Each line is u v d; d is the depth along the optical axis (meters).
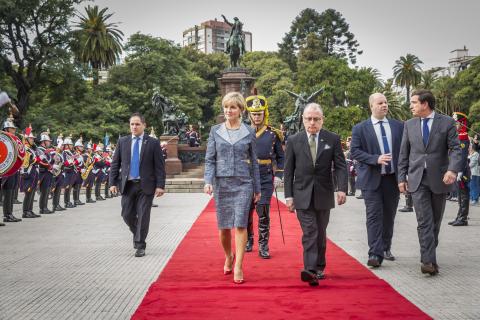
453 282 6.14
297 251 8.38
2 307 5.22
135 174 8.30
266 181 7.96
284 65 75.25
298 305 5.00
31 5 43.69
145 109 56.44
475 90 59.34
